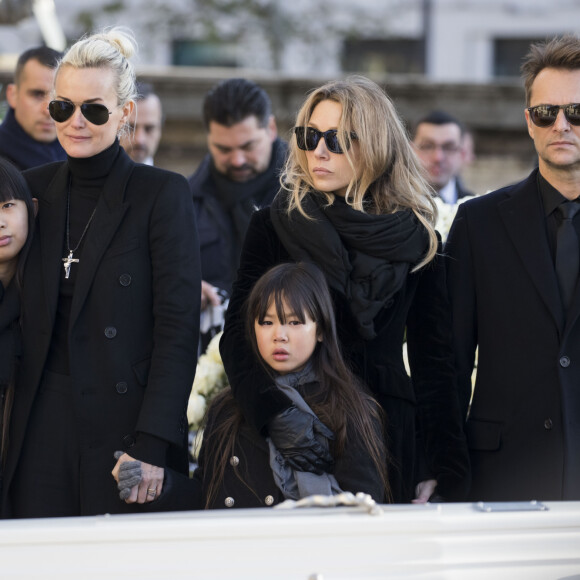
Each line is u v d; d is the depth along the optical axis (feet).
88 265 35.42
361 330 33.88
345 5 168.55
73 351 35.14
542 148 35.04
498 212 36.94
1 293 36.04
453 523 23.08
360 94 35.04
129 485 33.53
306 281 33.76
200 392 45.70
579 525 23.41
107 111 35.63
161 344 35.42
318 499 23.75
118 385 35.27
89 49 35.88
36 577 21.89
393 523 22.85
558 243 35.65
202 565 22.22
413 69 181.16
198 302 36.40
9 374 35.01
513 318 36.01
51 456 35.32
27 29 151.02
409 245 34.55
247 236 36.70
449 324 36.27
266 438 33.40
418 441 36.91
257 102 52.11
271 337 33.76
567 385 34.94
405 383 35.35
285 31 159.74
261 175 53.11
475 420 36.81
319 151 34.71
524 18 189.47
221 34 158.51
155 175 36.88
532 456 35.47
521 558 23.09
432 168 67.21
